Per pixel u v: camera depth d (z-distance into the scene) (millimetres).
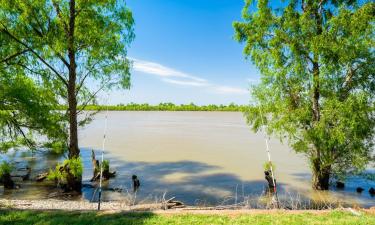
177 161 30375
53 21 16828
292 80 17766
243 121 117562
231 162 29969
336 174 18656
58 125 17812
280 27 17766
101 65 18906
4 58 16016
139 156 33156
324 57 15805
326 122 16234
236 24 18734
